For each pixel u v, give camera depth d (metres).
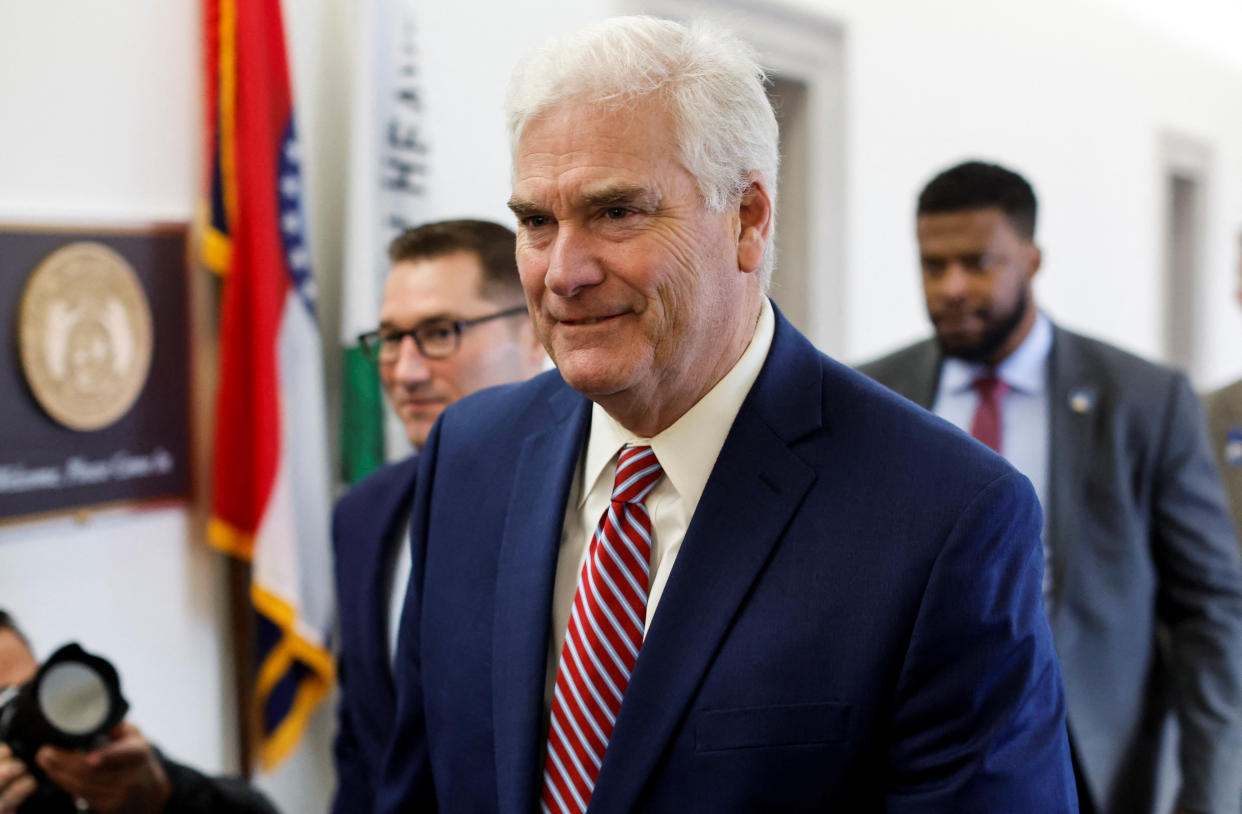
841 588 0.90
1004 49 5.12
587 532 1.04
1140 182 6.59
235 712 2.54
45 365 2.14
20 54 2.10
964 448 0.93
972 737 0.87
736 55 0.92
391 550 1.59
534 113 0.88
